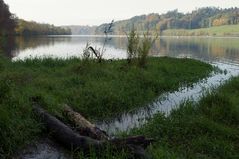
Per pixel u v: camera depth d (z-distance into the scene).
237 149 6.78
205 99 9.20
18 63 14.72
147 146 6.14
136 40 14.65
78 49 36.41
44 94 8.45
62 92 9.74
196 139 7.04
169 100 11.03
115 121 8.62
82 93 9.84
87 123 6.89
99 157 5.71
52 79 11.26
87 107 9.09
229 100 8.98
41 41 58.44
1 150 5.62
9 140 5.78
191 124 7.67
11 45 39.25
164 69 15.81
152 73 13.96
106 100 9.59
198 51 39.16
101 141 5.94
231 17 169.62
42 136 6.47
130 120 8.74
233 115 8.28
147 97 10.76
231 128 7.65
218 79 15.91
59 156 5.89
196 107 9.01
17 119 6.32
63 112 7.46
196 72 16.95
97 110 9.11
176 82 13.55
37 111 6.88
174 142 7.05
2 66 12.20
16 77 10.30
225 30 149.75
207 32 147.75
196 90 12.81
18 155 5.75
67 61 16.08
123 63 14.73
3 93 7.06
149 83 12.37
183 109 8.98
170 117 8.47
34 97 7.62
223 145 6.79
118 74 12.76
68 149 6.18
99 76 12.21
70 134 6.19
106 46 45.41
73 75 11.91
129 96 10.42
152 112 9.55
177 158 5.95
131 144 5.79
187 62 20.28
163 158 5.87
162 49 42.84
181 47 48.16
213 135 7.25
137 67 14.02
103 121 8.56
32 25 108.69
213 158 6.39
